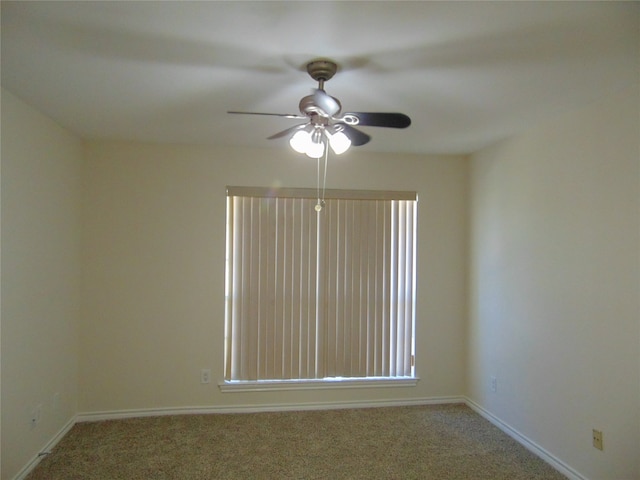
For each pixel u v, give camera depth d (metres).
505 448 2.98
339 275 3.72
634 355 2.18
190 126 2.98
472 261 3.79
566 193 2.66
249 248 3.61
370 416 3.54
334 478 2.57
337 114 1.90
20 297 2.46
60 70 2.03
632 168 2.20
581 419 2.51
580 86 2.19
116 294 3.43
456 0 1.42
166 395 3.50
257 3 1.44
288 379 3.66
